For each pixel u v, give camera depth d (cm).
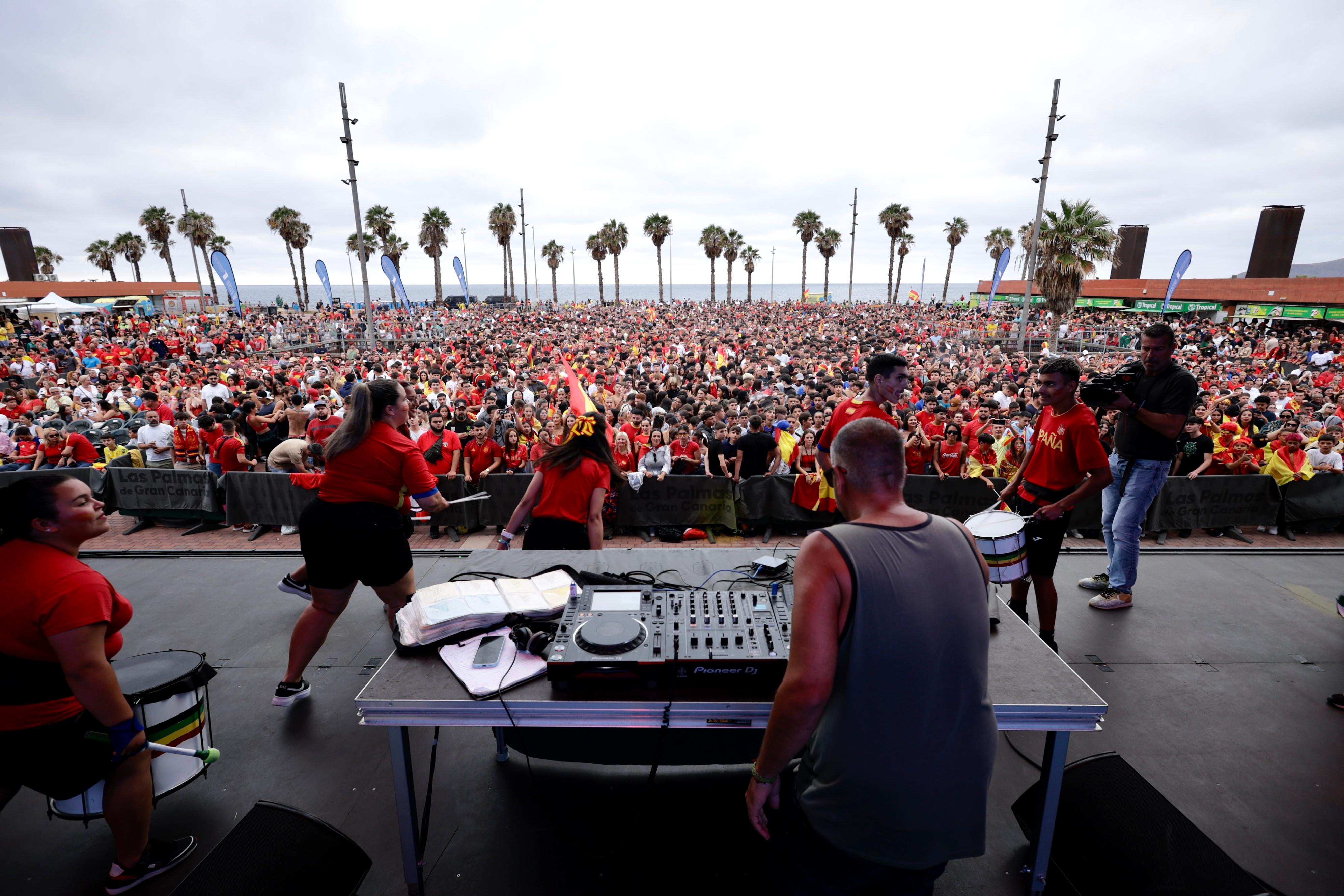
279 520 679
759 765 162
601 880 245
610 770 305
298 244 5684
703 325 4656
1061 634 435
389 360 2206
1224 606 480
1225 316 3909
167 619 467
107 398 1460
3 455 995
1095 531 676
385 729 337
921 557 152
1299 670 392
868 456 163
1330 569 558
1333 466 710
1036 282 2919
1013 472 745
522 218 4328
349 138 1898
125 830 238
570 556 302
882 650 147
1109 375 418
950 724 151
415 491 334
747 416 858
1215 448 726
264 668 398
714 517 726
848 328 4025
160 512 707
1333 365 2212
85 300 4841
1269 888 240
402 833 229
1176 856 212
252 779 300
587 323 4806
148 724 251
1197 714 348
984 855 254
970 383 1570
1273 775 301
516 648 222
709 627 211
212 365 2081
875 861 156
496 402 1255
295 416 712
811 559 154
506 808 281
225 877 205
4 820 282
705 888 241
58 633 206
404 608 240
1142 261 5575
